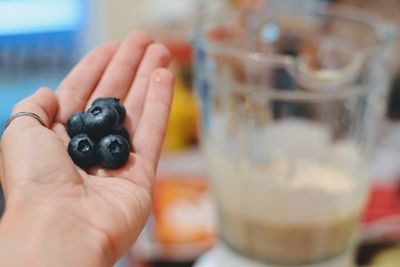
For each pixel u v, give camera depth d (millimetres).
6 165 367
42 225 332
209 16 600
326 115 479
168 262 572
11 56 1167
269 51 557
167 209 607
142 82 448
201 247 570
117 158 394
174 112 711
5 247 319
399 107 742
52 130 416
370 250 584
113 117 410
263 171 468
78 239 334
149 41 465
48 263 316
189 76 743
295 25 587
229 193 474
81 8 1090
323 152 486
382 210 604
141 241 577
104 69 457
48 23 1162
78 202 354
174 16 788
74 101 438
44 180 356
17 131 377
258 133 480
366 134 497
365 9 757
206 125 507
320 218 457
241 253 487
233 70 492
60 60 1179
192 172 674
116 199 365
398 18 761
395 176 645
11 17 1157
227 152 481
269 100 471
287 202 454
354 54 495
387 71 490
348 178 470
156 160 416
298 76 479
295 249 468
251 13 596
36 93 423
